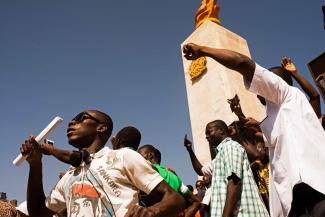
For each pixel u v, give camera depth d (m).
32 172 2.77
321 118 3.76
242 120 5.29
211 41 15.91
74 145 2.80
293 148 2.61
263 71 2.74
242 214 3.08
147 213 2.07
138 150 5.24
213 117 14.11
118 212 2.22
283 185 2.65
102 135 2.84
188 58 2.84
